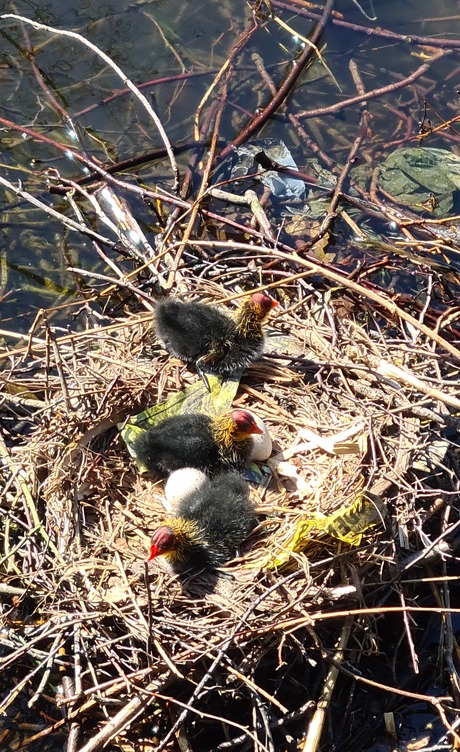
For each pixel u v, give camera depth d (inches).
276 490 64.2
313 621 58.2
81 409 64.4
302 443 64.6
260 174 76.7
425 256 74.9
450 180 78.0
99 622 59.2
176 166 74.6
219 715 60.2
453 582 64.2
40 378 66.5
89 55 83.1
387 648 62.6
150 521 63.1
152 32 84.7
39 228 75.8
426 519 62.7
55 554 60.5
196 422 64.1
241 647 58.6
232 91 82.2
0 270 74.1
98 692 58.3
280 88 80.0
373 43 84.5
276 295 71.8
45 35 83.7
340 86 82.6
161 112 81.0
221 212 77.0
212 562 60.6
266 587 59.7
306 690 60.6
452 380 67.5
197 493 61.9
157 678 58.3
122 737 59.6
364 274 71.1
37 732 60.1
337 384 66.6
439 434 64.6
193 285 70.4
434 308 73.5
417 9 86.1
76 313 70.4
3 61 82.6
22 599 61.3
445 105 81.7
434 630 63.2
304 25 85.3
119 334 68.4
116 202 75.3
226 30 85.1
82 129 79.7
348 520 59.9
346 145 80.2
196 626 58.3
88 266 74.6
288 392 66.4
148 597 56.8
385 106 81.7
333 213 72.7
